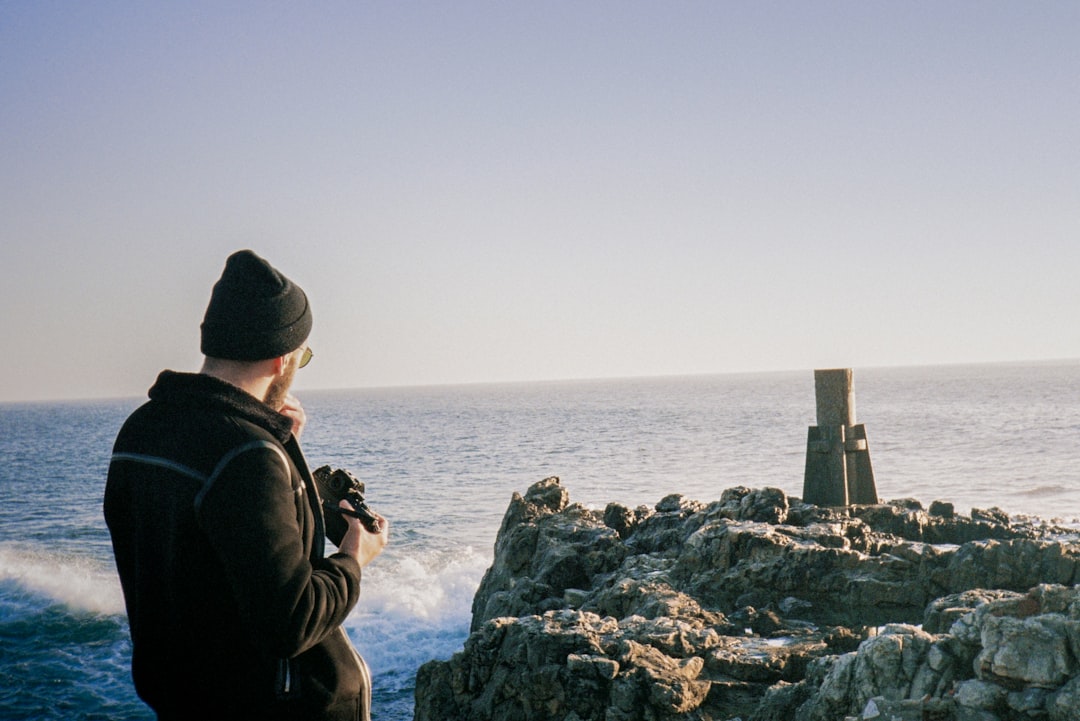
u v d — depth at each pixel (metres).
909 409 129.38
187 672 2.15
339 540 2.49
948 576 12.92
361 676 2.40
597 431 116.62
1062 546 12.49
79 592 31.72
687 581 14.43
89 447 124.69
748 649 11.08
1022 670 7.76
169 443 2.18
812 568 13.52
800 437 91.06
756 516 15.81
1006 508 42.44
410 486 65.75
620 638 11.17
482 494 59.66
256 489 2.12
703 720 9.73
